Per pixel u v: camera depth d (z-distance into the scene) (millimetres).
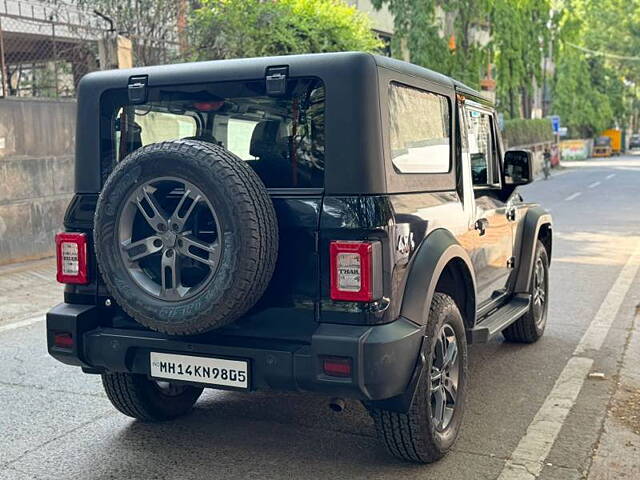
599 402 5066
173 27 14719
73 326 4051
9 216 10812
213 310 3518
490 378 5629
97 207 3783
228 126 3990
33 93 13352
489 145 5555
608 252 12094
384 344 3488
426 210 4023
